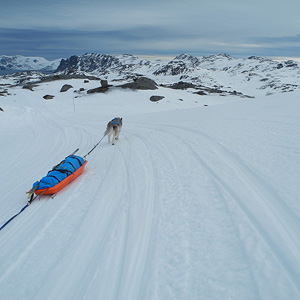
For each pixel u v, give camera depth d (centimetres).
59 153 1154
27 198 630
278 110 1234
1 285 340
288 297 247
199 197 484
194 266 316
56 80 8825
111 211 501
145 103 4600
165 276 310
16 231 475
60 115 3047
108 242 400
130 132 1398
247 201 435
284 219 370
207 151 752
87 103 4578
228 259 316
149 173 663
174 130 1207
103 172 748
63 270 354
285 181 473
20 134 1909
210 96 6812
